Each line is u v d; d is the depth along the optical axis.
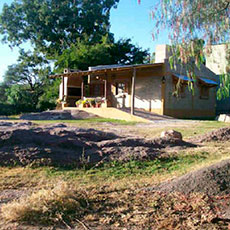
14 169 6.37
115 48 36.69
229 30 5.44
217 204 4.64
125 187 5.61
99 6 43.78
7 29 44.91
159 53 20.88
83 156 7.21
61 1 42.94
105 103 21.11
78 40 39.34
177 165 7.27
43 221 3.90
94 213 4.32
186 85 21.80
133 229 3.81
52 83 39.81
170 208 4.50
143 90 21.48
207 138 10.16
